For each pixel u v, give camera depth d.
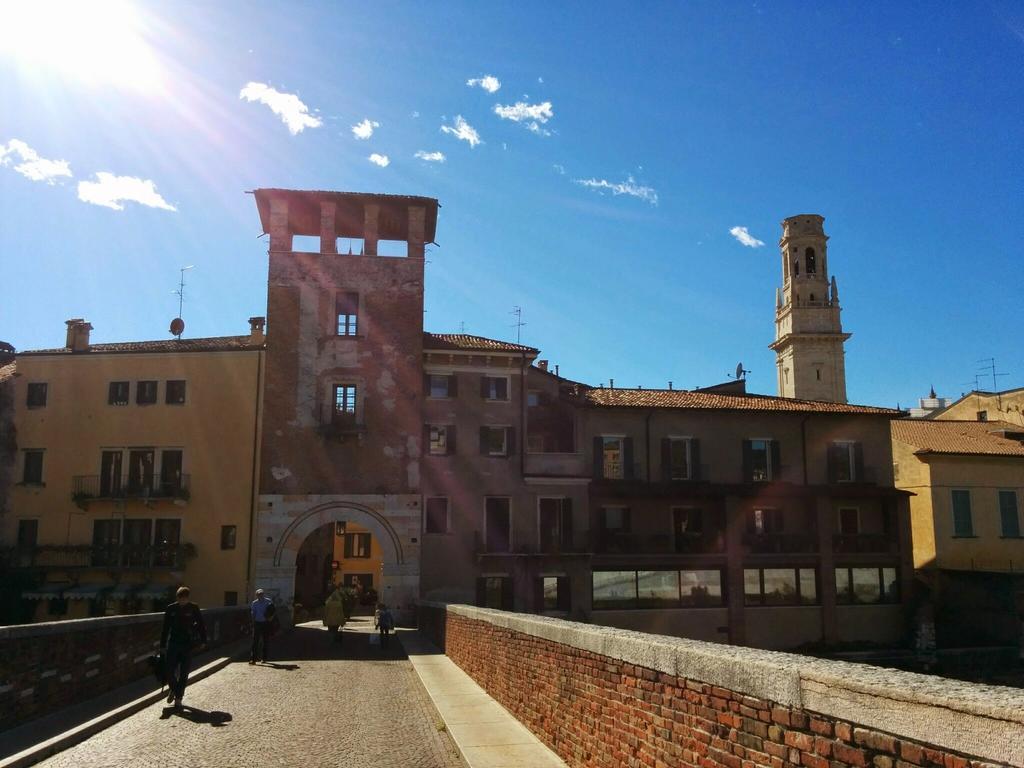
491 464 42.41
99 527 41.66
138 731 11.58
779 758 4.82
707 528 44.00
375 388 42.12
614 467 44.06
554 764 9.20
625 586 41.75
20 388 43.22
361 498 40.97
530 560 41.00
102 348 44.59
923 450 48.66
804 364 86.75
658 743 6.52
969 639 44.38
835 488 44.69
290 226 46.81
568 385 47.69
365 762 9.92
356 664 21.91
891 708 3.89
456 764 9.84
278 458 41.03
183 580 40.50
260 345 43.28
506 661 13.25
